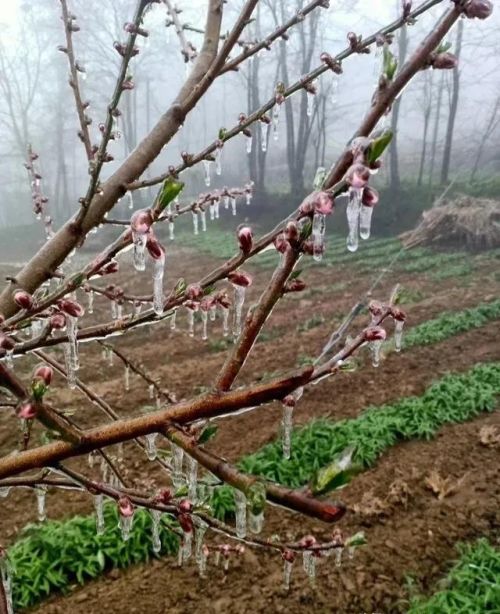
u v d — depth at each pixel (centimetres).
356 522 488
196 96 173
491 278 1388
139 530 453
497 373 783
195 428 97
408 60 77
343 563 437
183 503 133
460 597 384
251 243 108
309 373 83
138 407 734
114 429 87
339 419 681
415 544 459
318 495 63
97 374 857
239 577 429
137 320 150
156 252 93
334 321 1110
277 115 235
